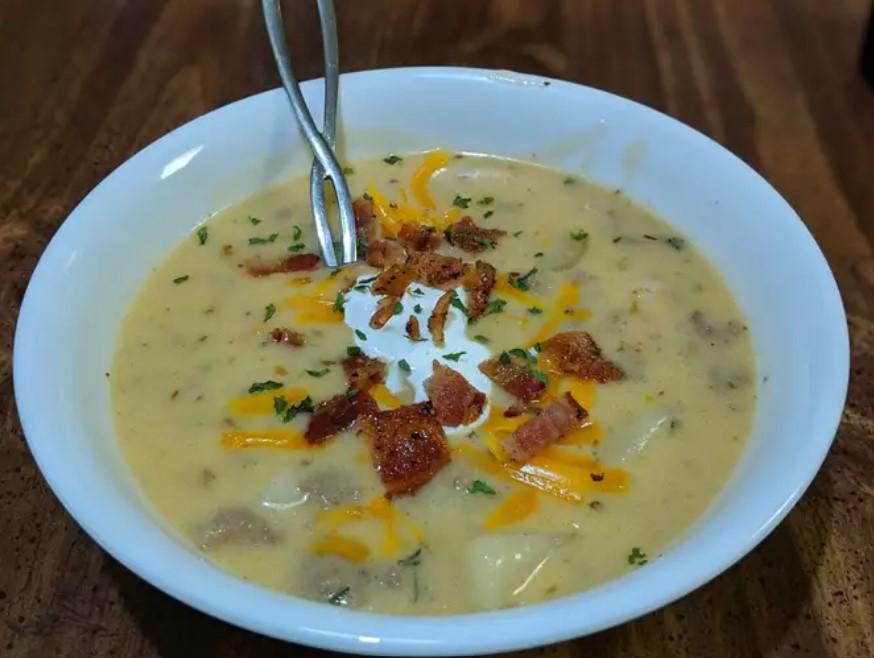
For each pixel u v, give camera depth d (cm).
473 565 17
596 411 20
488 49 33
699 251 23
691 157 24
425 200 25
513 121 26
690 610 18
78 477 16
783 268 21
